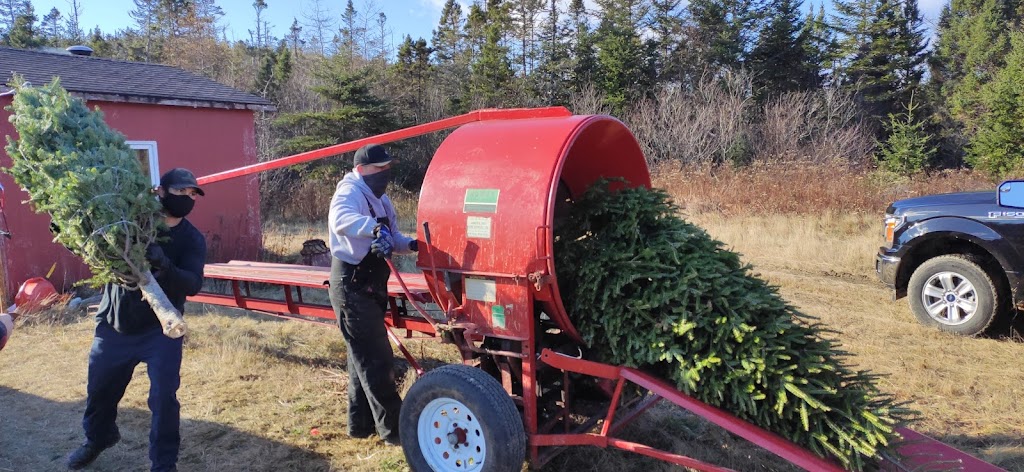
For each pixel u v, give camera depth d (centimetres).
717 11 3547
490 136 341
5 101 779
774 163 1709
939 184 1566
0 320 314
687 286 312
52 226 332
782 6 3669
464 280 335
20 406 480
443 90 3428
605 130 363
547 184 307
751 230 1193
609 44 3177
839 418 293
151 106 927
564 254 350
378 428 401
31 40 4556
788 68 3550
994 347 588
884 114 3609
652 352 316
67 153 313
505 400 314
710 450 403
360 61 4084
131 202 313
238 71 3562
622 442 334
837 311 717
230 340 620
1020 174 1947
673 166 1938
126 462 398
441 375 325
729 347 303
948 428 433
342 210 364
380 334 384
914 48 3769
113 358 347
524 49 3969
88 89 851
